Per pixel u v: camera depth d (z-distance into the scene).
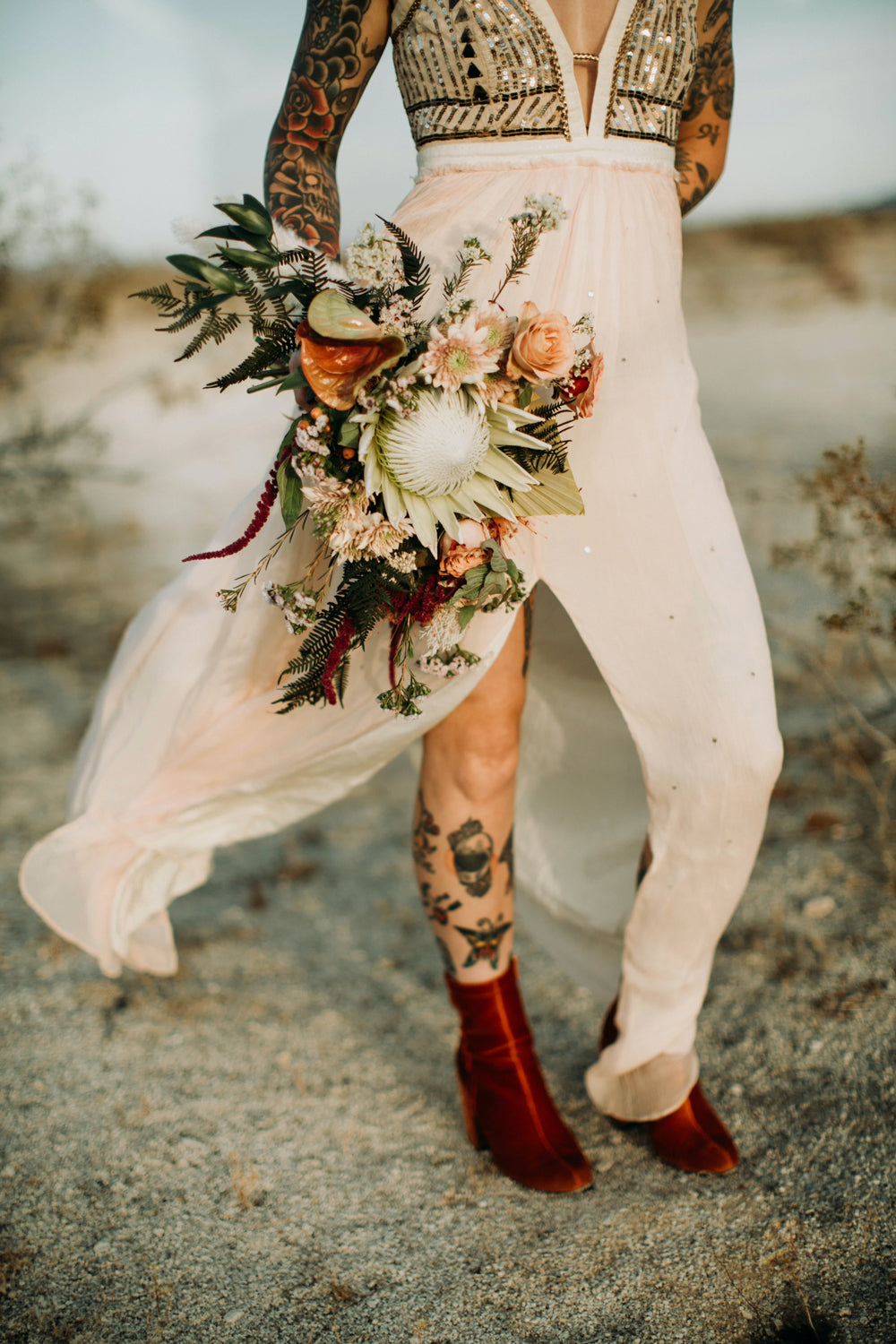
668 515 1.59
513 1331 1.59
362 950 2.75
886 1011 2.27
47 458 5.79
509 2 1.51
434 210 1.62
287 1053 2.33
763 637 1.63
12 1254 1.77
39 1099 2.16
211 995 2.55
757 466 6.77
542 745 2.17
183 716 1.88
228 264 1.43
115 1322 1.63
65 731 4.14
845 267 17.17
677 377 1.62
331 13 1.63
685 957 1.75
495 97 1.56
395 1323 1.62
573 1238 1.77
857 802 3.19
